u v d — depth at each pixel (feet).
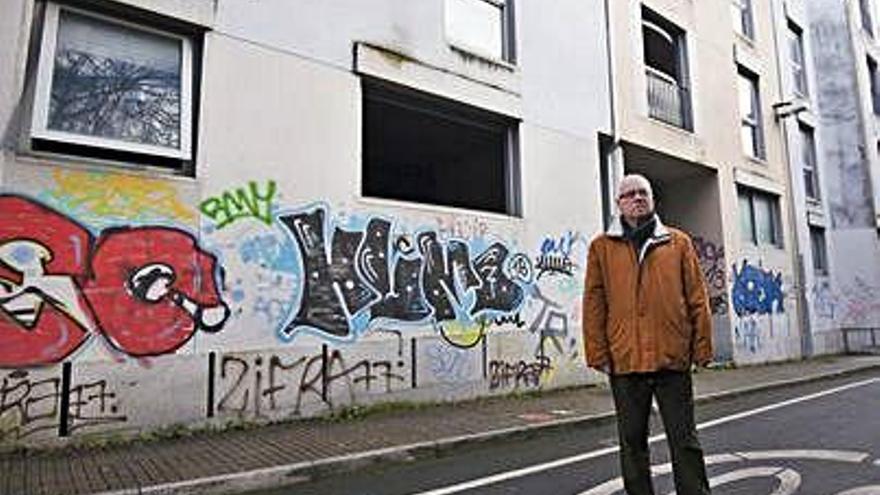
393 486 18.20
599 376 38.70
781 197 62.08
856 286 70.85
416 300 30.83
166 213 23.95
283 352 26.18
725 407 32.55
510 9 38.17
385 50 31.12
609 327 13.94
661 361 13.20
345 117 29.37
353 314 28.48
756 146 61.21
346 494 17.47
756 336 54.95
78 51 23.27
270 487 18.40
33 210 21.39
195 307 24.16
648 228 13.92
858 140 73.56
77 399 21.49
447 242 32.55
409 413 28.48
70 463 19.43
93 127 23.21
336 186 28.66
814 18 76.54
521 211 36.42
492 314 33.96
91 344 21.90
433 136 38.55
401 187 41.06
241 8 26.76
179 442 22.34
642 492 13.61
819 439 22.79
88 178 22.54
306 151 27.89
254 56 26.86
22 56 21.81
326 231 28.07
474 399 32.40
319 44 28.91
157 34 25.08
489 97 35.53
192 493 17.31
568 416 27.63
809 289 63.26
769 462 19.44
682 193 55.31
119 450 21.16
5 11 21.68
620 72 44.47
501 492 17.12
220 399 24.40
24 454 20.31
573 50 41.22
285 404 26.00
